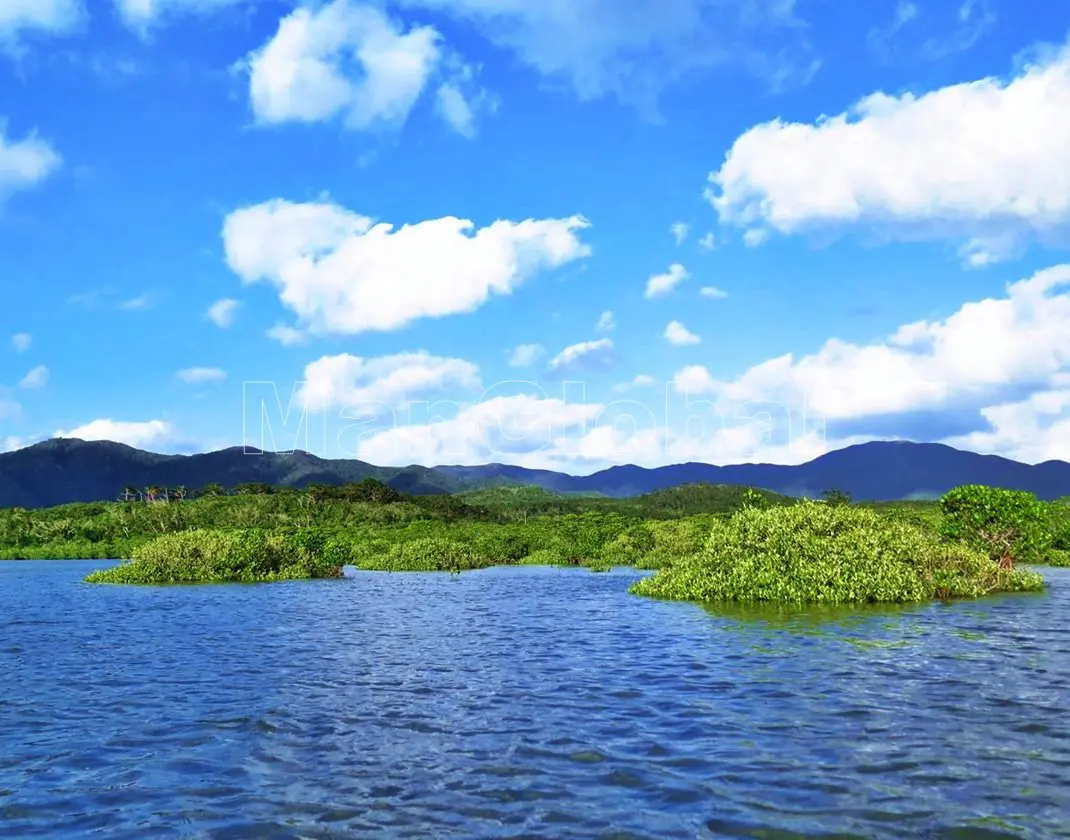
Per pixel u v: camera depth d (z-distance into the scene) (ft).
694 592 94.07
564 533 220.43
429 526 281.74
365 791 28.04
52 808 26.89
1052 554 161.07
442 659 55.47
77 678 49.44
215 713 39.86
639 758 31.24
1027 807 25.45
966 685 43.39
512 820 25.04
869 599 86.48
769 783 28.02
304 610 89.92
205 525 353.72
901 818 24.63
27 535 322.96
